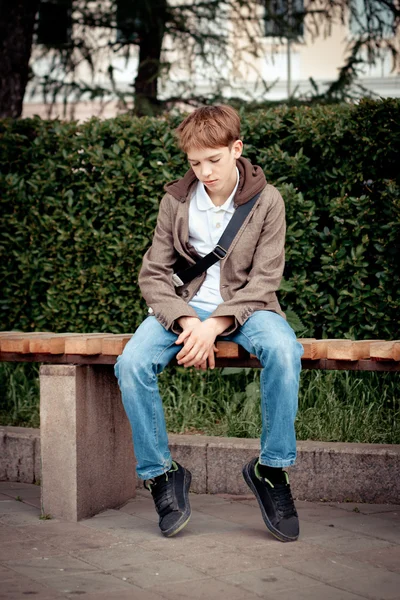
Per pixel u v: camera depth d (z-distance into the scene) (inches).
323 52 607.8
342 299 186.7
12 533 125.3
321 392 179.3
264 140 193.8
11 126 214.1
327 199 189.5
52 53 340.8
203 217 130.6
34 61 344.8
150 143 200.1
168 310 124.9
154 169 198.4
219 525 130.6
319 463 148.6
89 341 131.3
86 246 204.5
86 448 134.6
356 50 335.0
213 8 332.8
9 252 213.3
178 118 199.0
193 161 125.1
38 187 209.5
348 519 134.0
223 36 342.6
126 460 147.9
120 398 145.5
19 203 211.6
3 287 215.2
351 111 183.9
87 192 204.7
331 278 187.0
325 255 189.2
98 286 203.9
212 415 183.5
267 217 129.3
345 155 187.2
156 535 124.0
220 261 129.1
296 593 97.3
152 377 121.8
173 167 197.8
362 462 146.3
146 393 121.3
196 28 338.0
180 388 190.5
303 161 187.6
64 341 134.0
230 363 127.0
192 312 125.0
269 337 118.6
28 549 116.6
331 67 607.2
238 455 154.2
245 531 126.5
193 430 179.6
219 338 126.8
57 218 207.3
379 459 145.3
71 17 331.0
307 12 338.6
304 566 108.0
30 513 138.4
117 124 203.2
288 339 118.4
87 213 206.7
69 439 132.3
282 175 191.2
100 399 138.7
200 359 122.1
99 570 106.8
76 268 207.0
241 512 139.9
